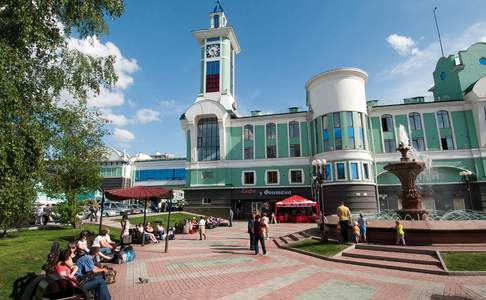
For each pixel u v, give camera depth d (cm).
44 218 2509
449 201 3619
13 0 1108
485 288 823
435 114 3825
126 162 5756
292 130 4172
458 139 3706
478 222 1328
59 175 2059
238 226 3131
